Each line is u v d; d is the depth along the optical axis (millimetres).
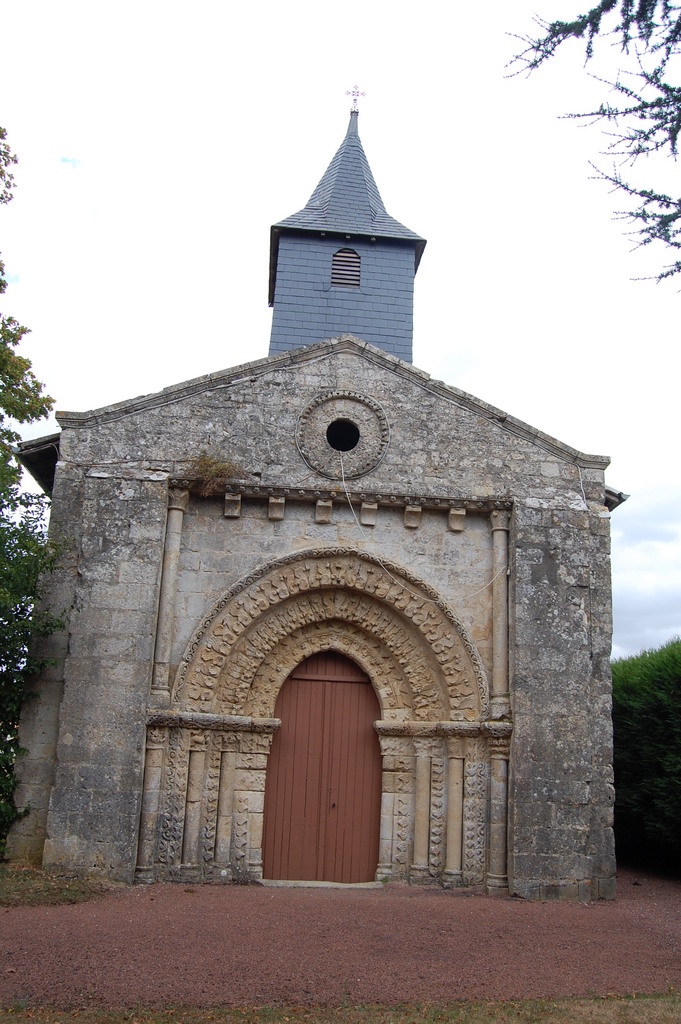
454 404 12680
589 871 11211
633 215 6055
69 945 7855
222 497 12117
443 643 12016
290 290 17750
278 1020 6652
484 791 11680
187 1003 6871
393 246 18375
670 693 13352
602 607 12266
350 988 7305
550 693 11633
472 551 12406
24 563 11156
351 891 11148
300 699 12375
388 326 17797
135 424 12102
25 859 10828
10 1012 6594
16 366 15320
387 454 12391
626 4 5723
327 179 19797
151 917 8961
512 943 8781
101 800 10742
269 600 11875
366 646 12406
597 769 11727
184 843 11109
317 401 12398
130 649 11203
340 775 12195
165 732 11203
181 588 11812
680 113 5879
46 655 11406
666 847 13961
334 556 12102
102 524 11578
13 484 11875
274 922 8969
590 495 12648
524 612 11859
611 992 7512
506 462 12539
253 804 11617
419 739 12008
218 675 11617
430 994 7289
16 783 11047
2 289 14844
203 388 12312
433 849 11680
